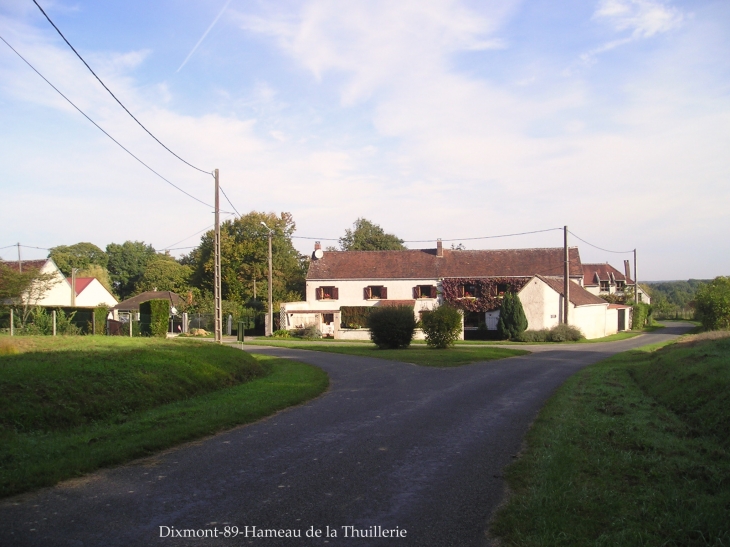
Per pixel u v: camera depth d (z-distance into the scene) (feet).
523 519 17.69
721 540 16.07
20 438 27.43
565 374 61.87
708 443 28.63
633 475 22.24
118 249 313.73
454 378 57.11
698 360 50.31
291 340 132.26
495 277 157.69
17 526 17.20
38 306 98.58
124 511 18.60
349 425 33.17
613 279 240.73
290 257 213.66
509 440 29.32
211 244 210.79
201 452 26.63
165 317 115.85
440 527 17.49
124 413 35.60
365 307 153.07
